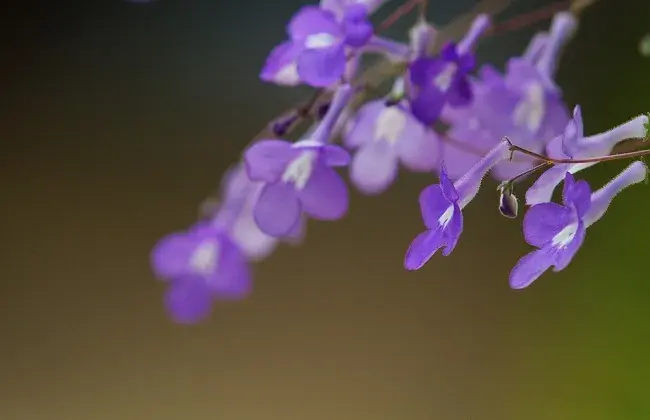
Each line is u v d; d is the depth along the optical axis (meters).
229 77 1.04
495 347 0.90
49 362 0.99
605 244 0.77
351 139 0.53
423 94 0.51
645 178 0.49
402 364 0.93
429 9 0.69
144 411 0.96
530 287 0.88
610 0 0.75
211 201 0.59
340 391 0.94
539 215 0.47
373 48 0.52
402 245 0.98
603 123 0.74
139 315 1.01
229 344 0.99
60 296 1.03
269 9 1.02
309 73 0.50
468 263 0.96
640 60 0.73
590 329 0.79
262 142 0.51
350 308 0.98
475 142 0.53
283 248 1.02
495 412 0.86
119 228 1.05
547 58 0.54
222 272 0.58
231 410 0.95
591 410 0.77
